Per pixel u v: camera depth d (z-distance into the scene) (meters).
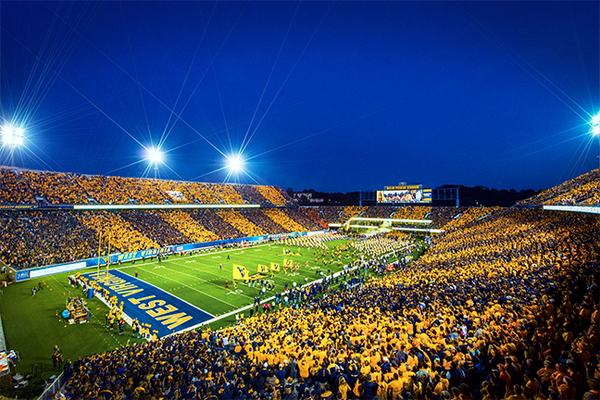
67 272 38.91
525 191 119.50
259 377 11.69
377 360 11.41
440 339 12.92
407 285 25.91
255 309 26.52
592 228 29.47
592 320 9.54
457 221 72.50
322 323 18.67
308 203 127.94
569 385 6.80
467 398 8.03
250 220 76.94
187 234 58.59
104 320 24.17
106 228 50.16
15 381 15.96
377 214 91.94
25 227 43.38
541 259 22.91
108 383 12.82
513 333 11.10
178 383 11.97
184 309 26.78
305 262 47.69
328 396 9.65
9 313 25.34
